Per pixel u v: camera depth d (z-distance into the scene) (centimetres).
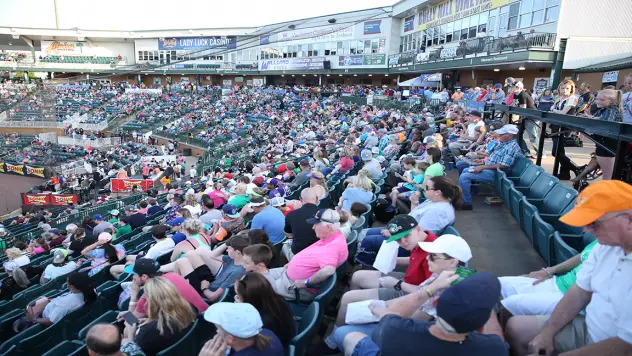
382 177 841
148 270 420
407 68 3156
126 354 303
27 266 873
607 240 216
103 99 4684
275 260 496
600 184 219
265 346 258
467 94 1653
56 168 2798
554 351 248
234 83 5256
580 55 1831
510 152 679
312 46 4159
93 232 966
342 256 404
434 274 285
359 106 3195
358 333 297
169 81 5622
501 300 312
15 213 2167
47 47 5647
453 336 207
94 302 555
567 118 611
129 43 5662
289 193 851
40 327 523
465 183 676
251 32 4828
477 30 2498
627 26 1808
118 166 2780
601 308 225
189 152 3316
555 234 376
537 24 1975
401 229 342
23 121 3491
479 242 532
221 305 260
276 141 2325
